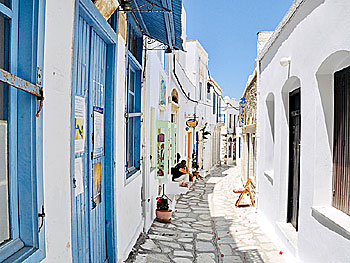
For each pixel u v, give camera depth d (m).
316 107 4.19
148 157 6.50
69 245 2.47
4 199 1.81
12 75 1.64
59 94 2.28
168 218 7.48
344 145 3.87
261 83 8.13
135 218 5.40
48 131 2.11
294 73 5.12
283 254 5.40
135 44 5.62
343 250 3.37
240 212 8.92
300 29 4.82
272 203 6.62
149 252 5.23
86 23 3.13
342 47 3.43
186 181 11.12
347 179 3.77
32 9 1.89
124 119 4.44
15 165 1.89
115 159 3.94
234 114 32.91
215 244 6.04
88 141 3.27
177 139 12.21
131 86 5.68
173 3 4.05
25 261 1.78
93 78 3.41
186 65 17.36
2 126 1.79
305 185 4.52
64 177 2.38
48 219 2.10
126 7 4.03
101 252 3.72
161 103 7.84
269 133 7.49
